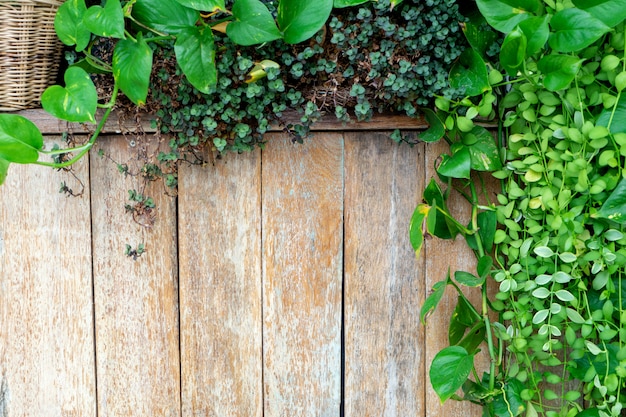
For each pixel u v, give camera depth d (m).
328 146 1.43
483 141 1.37
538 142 1.35
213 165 1.44
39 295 1.46
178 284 1.45
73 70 1.27
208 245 1.44
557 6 1.30
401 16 1.34
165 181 1.44
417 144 1.42
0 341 1.46
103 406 1.46
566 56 1.26
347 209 1.43
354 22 1.33
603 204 1.30
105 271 1.45
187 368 1.46
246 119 1.38
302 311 1.44
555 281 1.33
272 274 1.44
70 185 1.45
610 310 1.33
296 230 1.44
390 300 1.44
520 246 1.36
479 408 1.44
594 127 1.29
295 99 1.35
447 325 1.44
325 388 1.45
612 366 1.34
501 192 1.41
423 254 1.43
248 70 1.33
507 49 1.27
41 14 1.39
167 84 1.35
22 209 1.46
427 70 1.33
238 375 1.45
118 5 1.24
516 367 1.37
